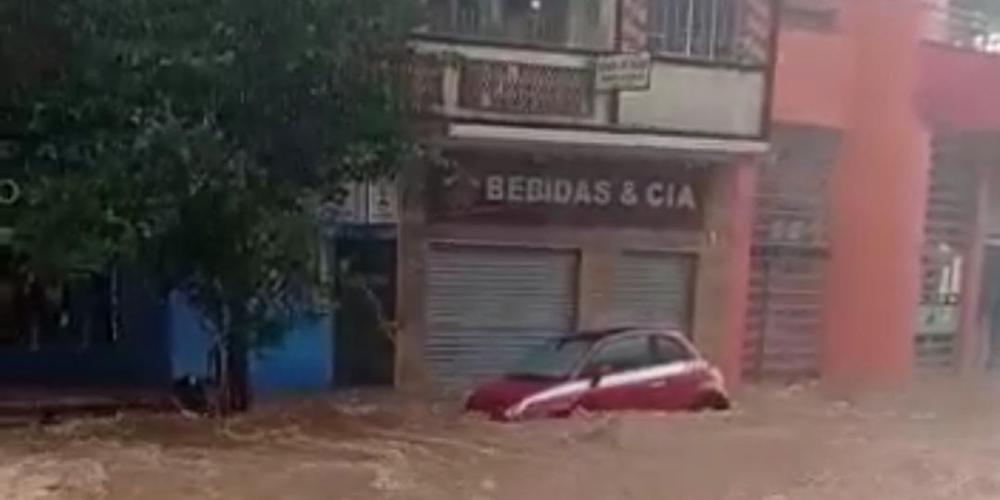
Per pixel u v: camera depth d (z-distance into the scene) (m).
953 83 27.12
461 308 22.62
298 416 18.08
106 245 15.05
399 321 22.08
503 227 22.72
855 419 20.12
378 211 21.73
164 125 14.84
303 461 14.41
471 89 20.58
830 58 25.95
